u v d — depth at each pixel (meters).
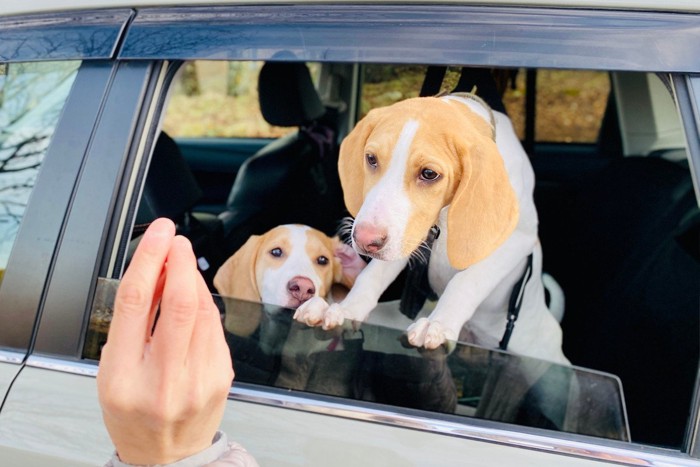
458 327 1.35
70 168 1.30
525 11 1.24
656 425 1.63
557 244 2.32
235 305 1.42
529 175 1.54
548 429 1.30
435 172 1.25
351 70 2.53
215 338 0.79
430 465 1.15
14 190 1.37
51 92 1.36
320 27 1.27
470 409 1.33
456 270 1.38
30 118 1.38
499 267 1.42
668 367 1.71
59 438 1.22
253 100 3.51
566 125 3.03
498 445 1.17
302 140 2.51
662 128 2.68
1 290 1.30
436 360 1.32
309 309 1.34
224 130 3.52
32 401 1.25
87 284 1.27
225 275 1.50
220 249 1.71
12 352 1.29
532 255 1.53
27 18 1.40
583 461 1.15
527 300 1.55
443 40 1.24
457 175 1.26
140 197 1.32
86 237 1.28
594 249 2.18
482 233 1.27
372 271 1.39
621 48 1.21
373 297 1.38
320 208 2.15
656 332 1.79
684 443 1.16
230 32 1.29
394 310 1.40
